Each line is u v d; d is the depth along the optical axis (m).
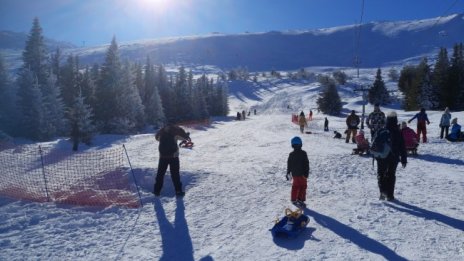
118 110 46.94
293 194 9.13
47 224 7.76
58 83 57.56
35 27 49.88
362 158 16.02
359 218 7.86
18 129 40.25
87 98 49.44
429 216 7.89
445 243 6.47
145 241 6.98
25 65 49.56
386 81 153.00
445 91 63.16
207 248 6.63
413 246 6.38
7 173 13.41
